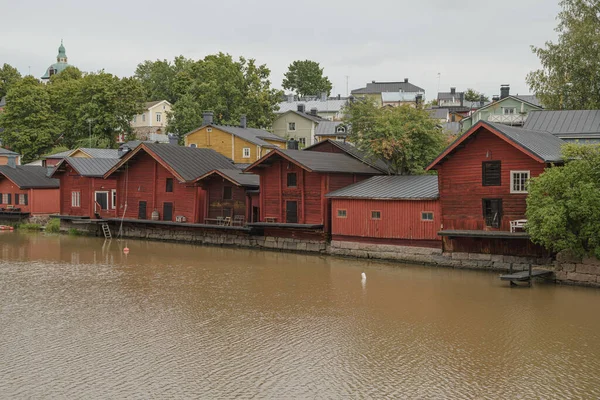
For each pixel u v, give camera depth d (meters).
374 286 30.17
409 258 37.03
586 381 17.44
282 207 44.06
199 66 86.25
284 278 32.53
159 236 51.41
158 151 50.78
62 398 16.42
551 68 52.59
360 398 16.42
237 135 70.62
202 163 51.75
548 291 28.33
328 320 23.91
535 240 29.72
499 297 27.36
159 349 20.38
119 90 90.88
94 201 56.34
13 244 48.47
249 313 25.03
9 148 97.19
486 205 33.66
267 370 18.45
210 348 20.47
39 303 26.92
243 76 86.69
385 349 20.36
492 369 18.45
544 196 28.58
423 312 24.98
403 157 45.66
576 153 28.88
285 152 43.00
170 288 30.06
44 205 64.00
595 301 26.34
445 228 35.28
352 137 50.97
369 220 38.88
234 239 46.62
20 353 19.98
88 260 39.50
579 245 28.39
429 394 16.66
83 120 91.50
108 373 18.17
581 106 51.97
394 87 144.75
